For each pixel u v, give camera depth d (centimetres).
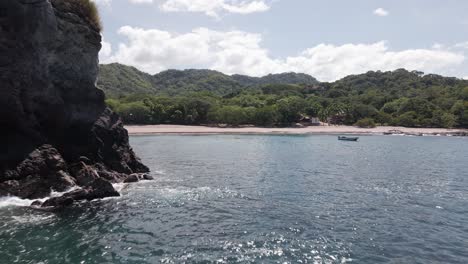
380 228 2536
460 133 13638
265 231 2423
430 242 2294
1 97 2948
